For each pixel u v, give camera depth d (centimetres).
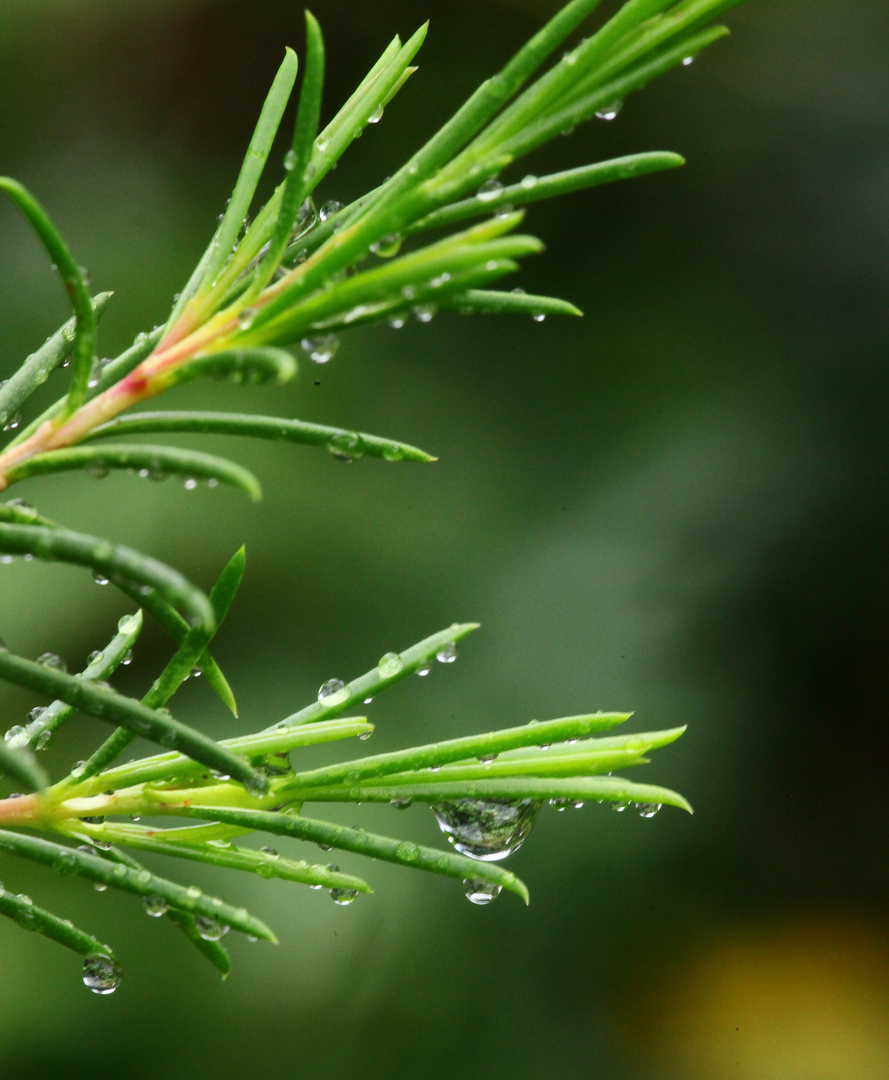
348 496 52
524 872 48
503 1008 44
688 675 52
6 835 28
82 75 53
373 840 28
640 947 48
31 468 28
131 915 42
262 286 28
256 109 55
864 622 53
